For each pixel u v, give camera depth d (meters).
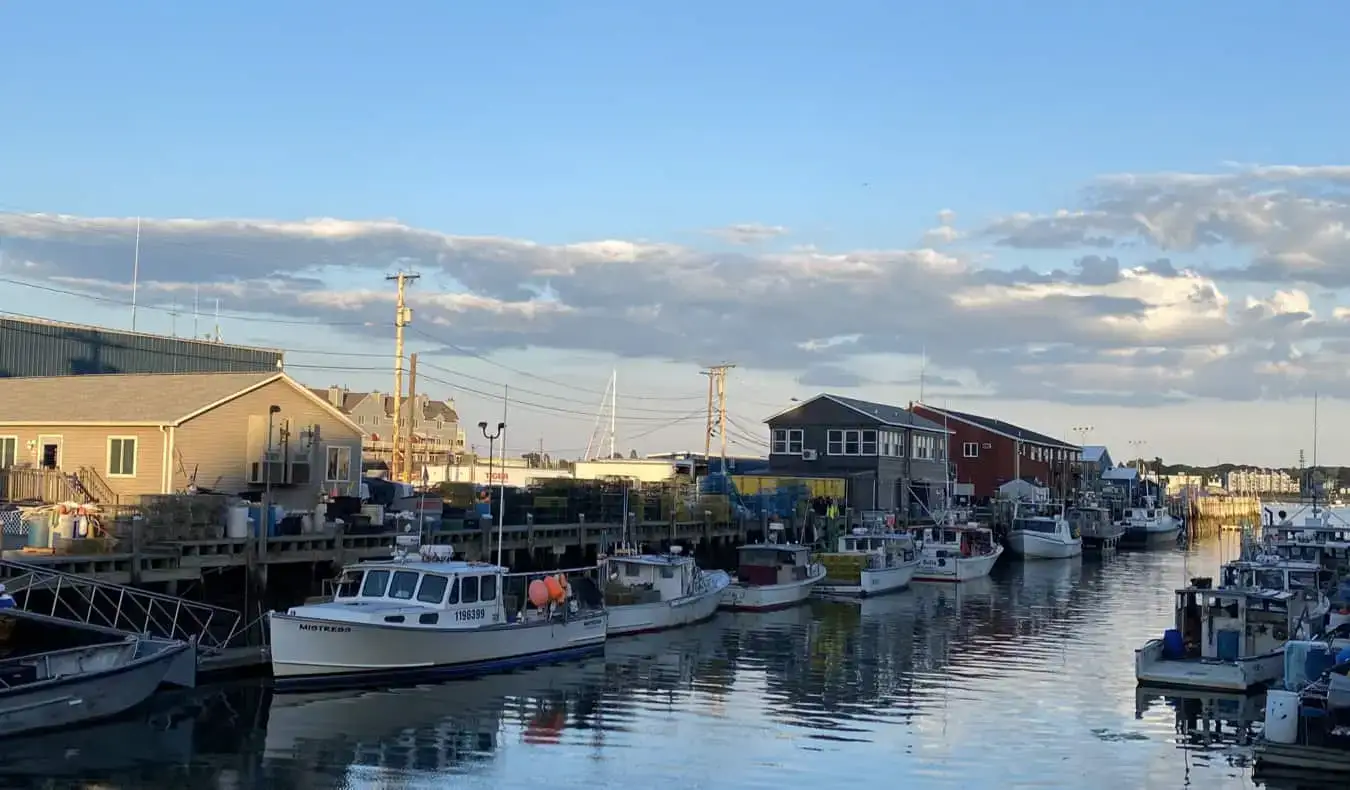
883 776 19.20
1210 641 28.39
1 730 19.50
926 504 76.69
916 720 23.28
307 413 41.38
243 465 38.91
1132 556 76.44
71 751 19.17
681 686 26.20
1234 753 20.89
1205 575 58.38
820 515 60.91
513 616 28.12
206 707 22.22
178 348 54.28
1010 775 19.41
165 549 27.11
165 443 36.59
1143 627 38.03
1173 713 24.11
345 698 23.53
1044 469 97.94
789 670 28.73
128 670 21.38
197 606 26.05
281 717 21.83
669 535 47.84
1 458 38.72
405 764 19.20
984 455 89.12
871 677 27.98
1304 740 19.42
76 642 24.23
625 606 33.31
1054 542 69.31
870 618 39.47
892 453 72.50
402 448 86.81
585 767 19.33
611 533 43.97
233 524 29.48
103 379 41.78
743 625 36.91
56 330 49.59
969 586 51.94
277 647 23.53
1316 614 28.97
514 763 19.48
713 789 18.30
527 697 24.44
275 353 58.84
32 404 39.62
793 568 42.62
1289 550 47.66
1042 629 37.31
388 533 33.66
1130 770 19.77
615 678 26.84
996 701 25.23
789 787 18.47
